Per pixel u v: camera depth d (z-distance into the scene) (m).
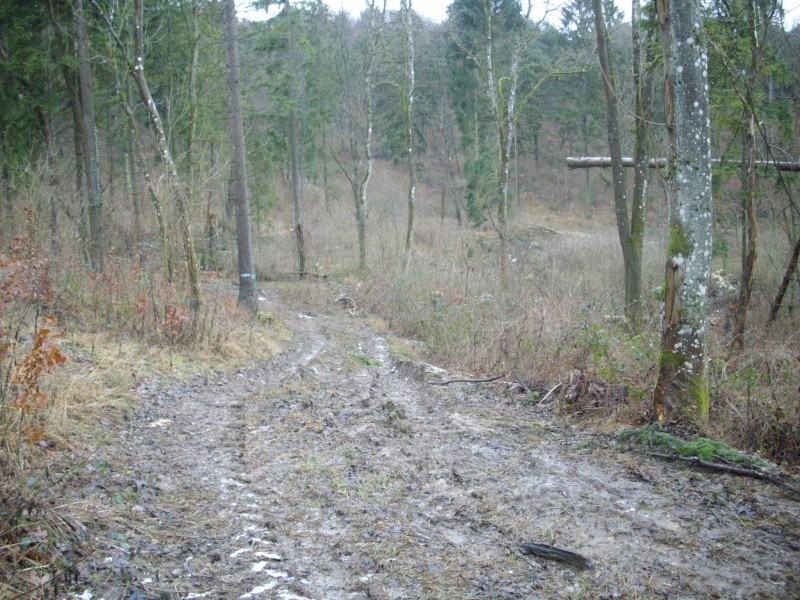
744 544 4.67
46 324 8.95
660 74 15.24
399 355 14.17
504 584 4.12
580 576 4.25
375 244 31.92
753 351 8.56
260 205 31.33
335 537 4.79
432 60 39.66
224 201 27.14
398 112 42.62
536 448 6.84
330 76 32.59
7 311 8.56
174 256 14.03
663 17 6.64
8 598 3.56
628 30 24.09
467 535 4.85
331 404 8.75
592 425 7.55
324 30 32.50
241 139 15.55
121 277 11.87
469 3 37.22
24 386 5.71
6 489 4.32
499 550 4.61
